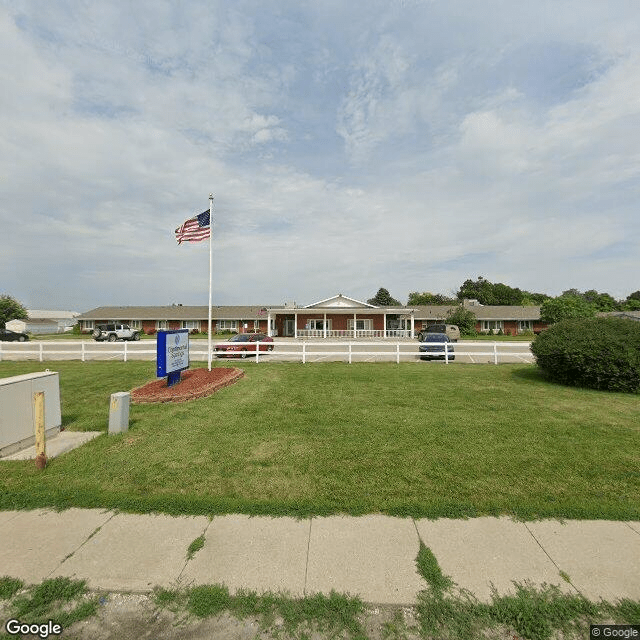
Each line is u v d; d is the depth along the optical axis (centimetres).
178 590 288
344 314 4016
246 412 772
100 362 1722
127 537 353
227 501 407
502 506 396
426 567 307
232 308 5584
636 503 402
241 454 543
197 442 594
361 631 254
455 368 1478
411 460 517
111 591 289
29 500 418
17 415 578
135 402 849
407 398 901
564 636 250
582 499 412
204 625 261
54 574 305
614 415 746
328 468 494
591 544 338
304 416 740
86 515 392
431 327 3481
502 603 271
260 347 2159
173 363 988
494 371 1384
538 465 499
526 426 670
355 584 292
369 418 724
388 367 1513
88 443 595
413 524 371
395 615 266
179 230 1400
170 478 469
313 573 304
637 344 984
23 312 6775
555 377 1139
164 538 351
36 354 2162
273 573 304
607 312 5453
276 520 379
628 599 274
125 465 508
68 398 933
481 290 7438
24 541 348
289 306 4166
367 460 518
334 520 378
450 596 279
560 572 303
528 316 4875
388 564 313
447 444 577
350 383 1114
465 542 341
